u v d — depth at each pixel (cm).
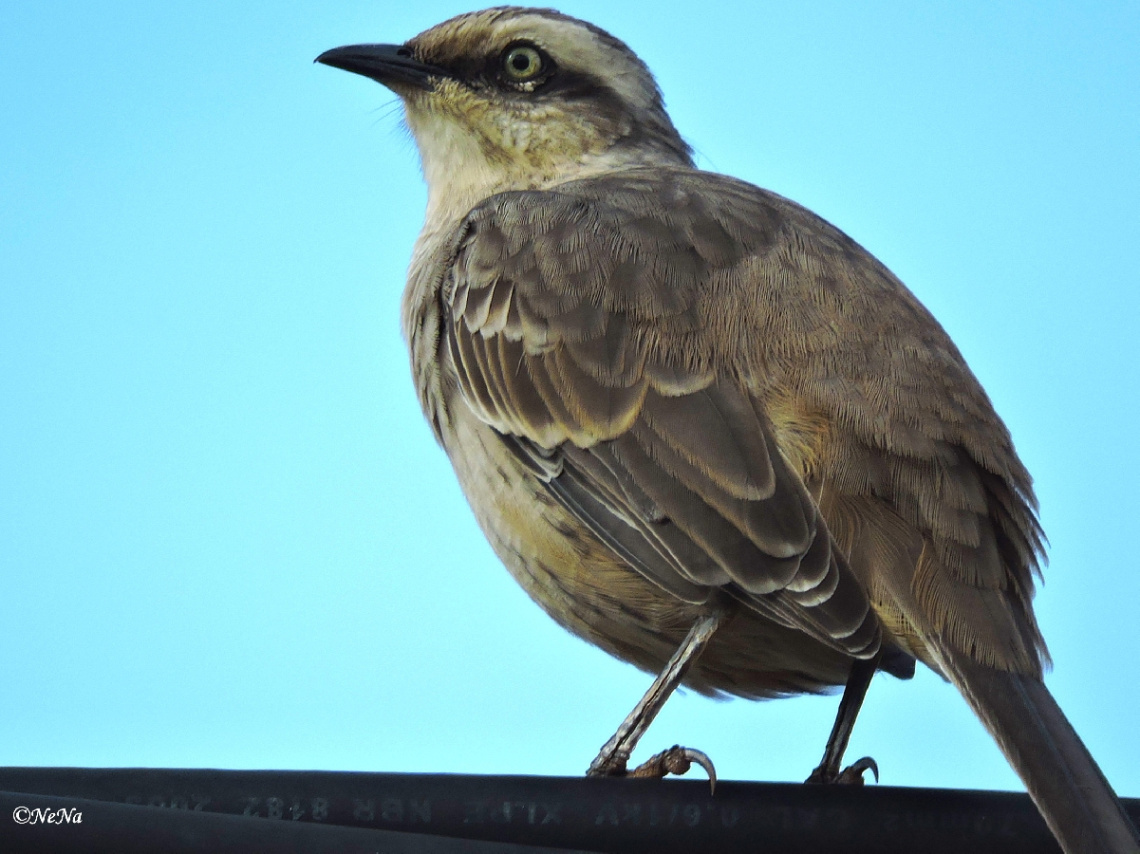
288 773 808
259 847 718
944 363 1039
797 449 995
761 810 838
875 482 981
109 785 801
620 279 1078
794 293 1055
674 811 835
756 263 1078
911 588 955
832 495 984
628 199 1153
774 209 1145
